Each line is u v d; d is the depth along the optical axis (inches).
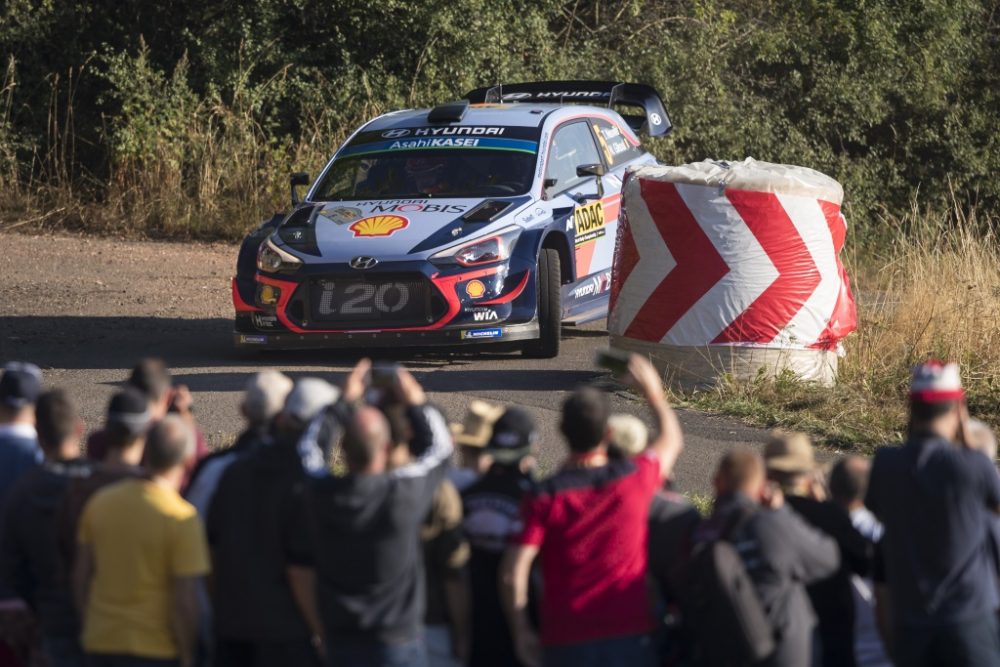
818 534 653.3
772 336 1359.5
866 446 1236.5
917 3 3612.2
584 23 3585.1
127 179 2859.3
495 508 665.0
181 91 2928.2
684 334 1373.0
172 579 631.8
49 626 682.8
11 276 2226.9
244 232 2751.0
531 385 1411.2
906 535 687.1
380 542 606.2
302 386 662.5
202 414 1259.2
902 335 1579.7
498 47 3097.9
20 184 2908.5
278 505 645.9
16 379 746.8
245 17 3009.4
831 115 3540.8
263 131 3004.4
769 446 714.8
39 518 681.6
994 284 1673.2
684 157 3348.9
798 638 634.8
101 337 1739.7
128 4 3068.4
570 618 624.7
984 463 689.0
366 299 1465.3
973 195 3582.7
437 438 647.8
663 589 682.2
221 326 1862.7
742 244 1344.7
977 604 681.6
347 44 3088.1
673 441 674.2
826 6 3538.4
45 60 3043.8
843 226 1402.6
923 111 3602.4
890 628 703.1
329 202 1632.6
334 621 612.1
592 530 625.3
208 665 681.0
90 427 1213.1
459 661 654.5
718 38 3489.2
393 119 1797.5
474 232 1492.4
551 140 1684.3
